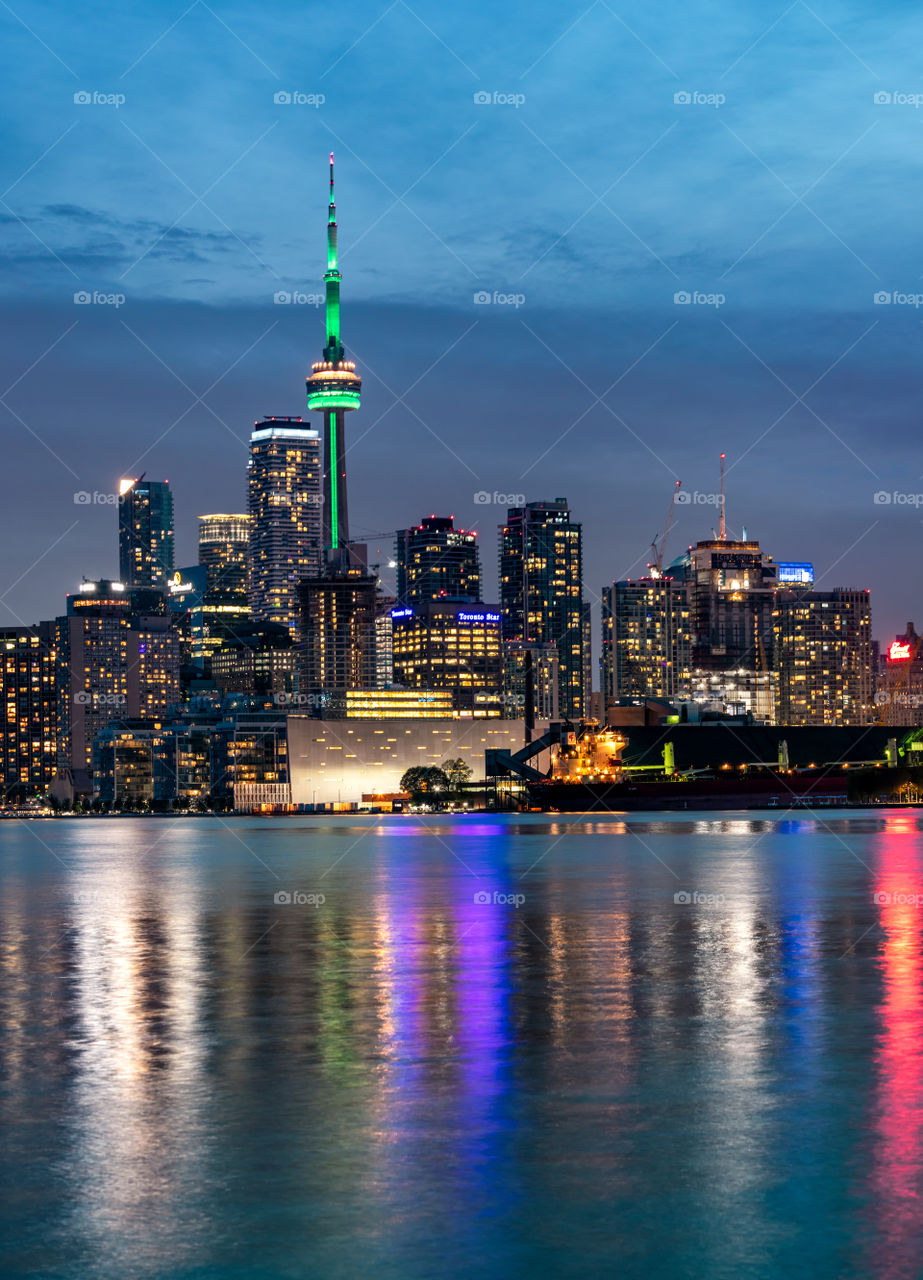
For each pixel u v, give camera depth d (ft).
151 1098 130.21
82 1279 84.23
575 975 219.20
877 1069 141.59
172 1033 166.09
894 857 608.60
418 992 200.75
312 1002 191.11
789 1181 102.42
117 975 227.20
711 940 274.36
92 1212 96.17
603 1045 155.63
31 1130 118.42
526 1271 85.15
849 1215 94.73
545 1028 167.22
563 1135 115.65
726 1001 188.75
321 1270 85.46
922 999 189.16
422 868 587.68
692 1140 113.80
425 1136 115.44
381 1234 91.50
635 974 219.41
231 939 290.76
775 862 577.84
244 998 196.24
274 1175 104.53
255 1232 91.97
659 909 355.56
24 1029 170.09
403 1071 141.90
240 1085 135.74
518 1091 132.26
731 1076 138.62
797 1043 156.25
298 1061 147.54
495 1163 107.55
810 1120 120.37
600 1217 94.63
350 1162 107.76
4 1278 84.33
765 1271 84.79
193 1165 107.24
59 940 294.66
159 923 337.72
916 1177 103.09
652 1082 135.85
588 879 490.49
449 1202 97.86
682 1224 93.15
